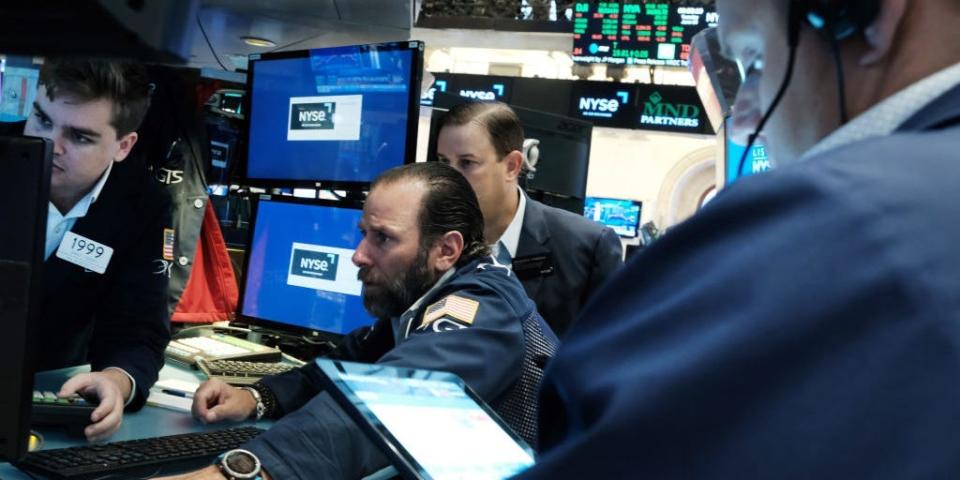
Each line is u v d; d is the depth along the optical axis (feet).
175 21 1.48
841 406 0.95
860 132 1.27
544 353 4.18
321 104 6.90
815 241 1.04
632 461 1.02
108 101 4.78
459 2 29.94
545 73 33.63
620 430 1.03
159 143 7.13
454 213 4.69
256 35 9.53
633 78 30.32
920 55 1.24
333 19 8.93
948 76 1.21
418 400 2.67
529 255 7.09
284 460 3.23
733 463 0.97
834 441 0.94
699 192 27.78
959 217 1.01
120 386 4.67
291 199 7.13
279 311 7.13
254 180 7.42
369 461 3.41
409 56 6.37
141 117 5.15
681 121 27.66
